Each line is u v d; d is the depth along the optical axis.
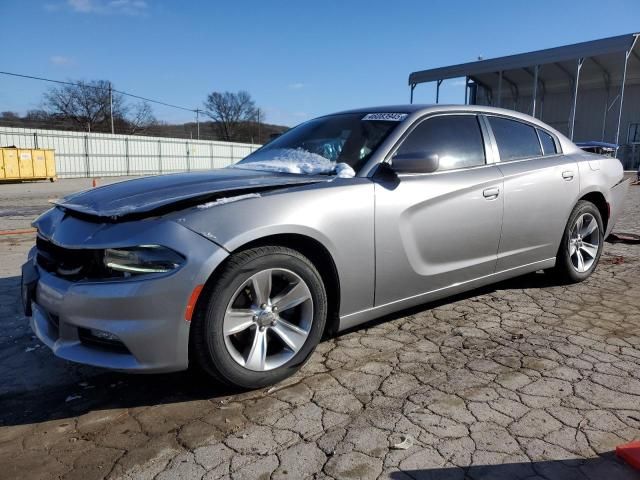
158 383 2.93
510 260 4.04
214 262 2.50
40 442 2.38
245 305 2.75
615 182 4.95
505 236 3.92
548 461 2.15
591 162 4.71
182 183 3.00
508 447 2.25
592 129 29.72
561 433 2.35
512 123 4.25
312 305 2.92
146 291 2.42
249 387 2.76
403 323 3.79
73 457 2.26
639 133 28.03
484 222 3.72
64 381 3.00
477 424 2.44
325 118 4.11
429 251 3.43
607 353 3.22
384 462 2.17
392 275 3.25
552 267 4.50
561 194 4.33
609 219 4.96
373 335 3.57
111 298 2.42
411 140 3.50
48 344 2.69
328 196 2.94
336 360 3.18
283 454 2.24
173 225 2.51
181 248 2.46
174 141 45.84
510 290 4.59
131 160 42.28
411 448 2.26
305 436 2.37
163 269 2.45
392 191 3.21
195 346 2.58
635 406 2.58
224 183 2.95
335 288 3.06
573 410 2.55
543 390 2.76
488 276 3.91
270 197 2.79
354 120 3.81
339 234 2.95
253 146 54.31
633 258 5.84
